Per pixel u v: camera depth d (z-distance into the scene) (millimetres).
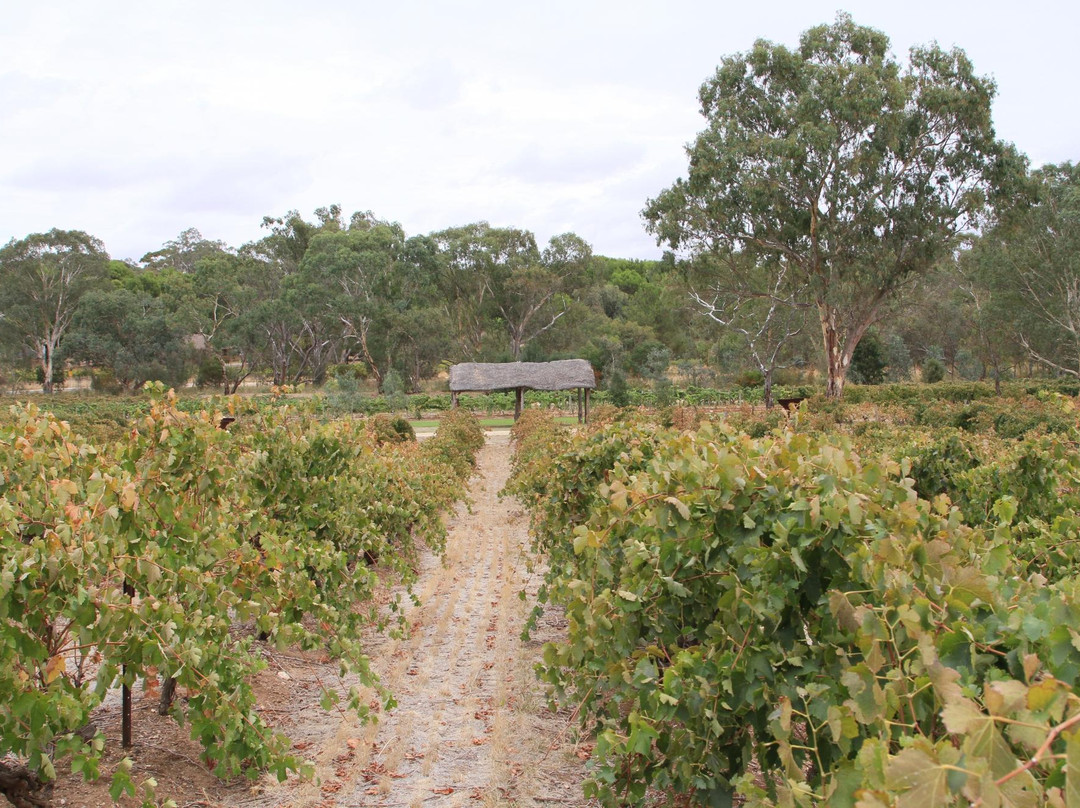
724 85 37094
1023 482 6602
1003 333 41562
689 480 3398
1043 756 1615
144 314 60812
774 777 3107
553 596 5297
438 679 5953
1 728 3266
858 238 34844
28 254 60219
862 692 2219
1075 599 2111
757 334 41875
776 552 3039
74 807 3723
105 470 4633
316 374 64812
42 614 3455
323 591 5883
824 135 32969
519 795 4121
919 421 24500
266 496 6582
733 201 35281
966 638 2252
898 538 2768
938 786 1562
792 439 3803
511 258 72375
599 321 73938
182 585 4074
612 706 3676
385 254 64938
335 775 4383
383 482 8312
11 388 63344
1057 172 46250
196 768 4340
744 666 3035
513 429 29469
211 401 6207
